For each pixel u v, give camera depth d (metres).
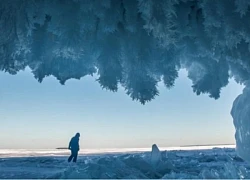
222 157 10.38
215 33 4.10
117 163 4.97
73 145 10.00
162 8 3.66
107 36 4.09
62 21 3.73
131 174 4.57
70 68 4.18
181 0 4.09
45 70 4.07
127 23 4.01
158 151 5.79
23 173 5.80
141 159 5.43
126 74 4.18
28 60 4.00
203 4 3.99
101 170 4.43
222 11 3.95
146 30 4.05
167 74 4.25
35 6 3.71
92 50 4.16
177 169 5.89
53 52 4.01
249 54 4.41
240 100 5.61
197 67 4.88
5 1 3.61
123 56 4.16
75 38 3.73
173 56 4.28
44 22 4.00
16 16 3.65
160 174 5.19
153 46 4.16
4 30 3.60
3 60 3.63
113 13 3.95
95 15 3.90
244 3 3.78
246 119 5.32
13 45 3.68
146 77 4.17
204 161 9.03
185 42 4.44
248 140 5.27
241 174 4.25
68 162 9.90
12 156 14.44
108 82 4.03
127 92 4.18
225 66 4.86
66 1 3.76
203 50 4.32
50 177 4.61
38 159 11.30
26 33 3.70
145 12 3.66
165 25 3.66
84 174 4.21
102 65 4.05
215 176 4.15
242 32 3.98
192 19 4.31
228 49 4.40
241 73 4.92
